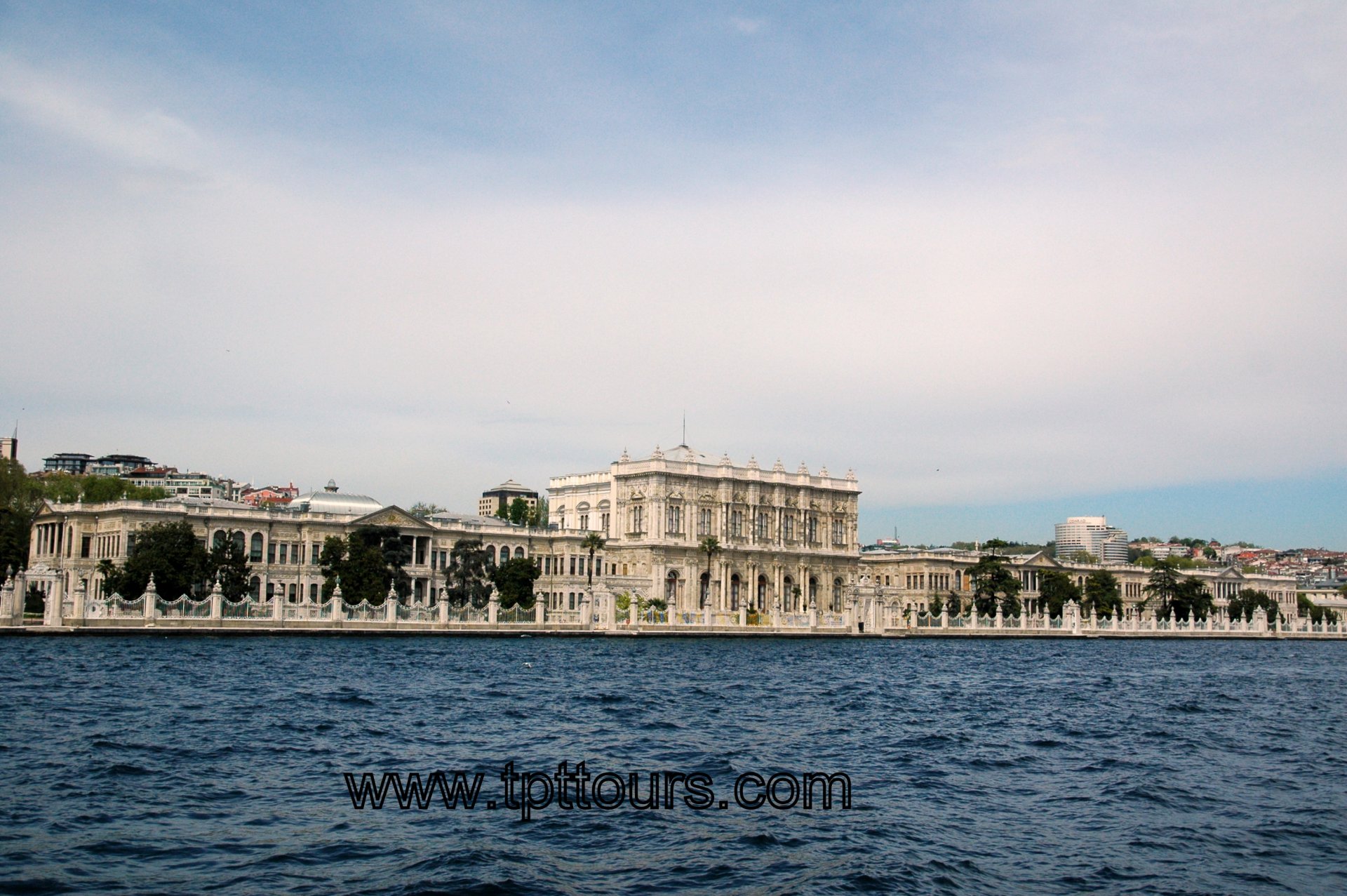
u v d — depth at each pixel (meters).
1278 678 98.31
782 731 52.56
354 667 78.31
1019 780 41.28
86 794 34.69
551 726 51.75
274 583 155.12
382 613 120.06
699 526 189.38
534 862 29.09
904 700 68.25
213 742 44.06
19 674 65.81
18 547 143.88
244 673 70.50
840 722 56.41
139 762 39.66
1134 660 123.44
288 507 173.25
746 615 154.88
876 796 37.72
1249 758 47.47
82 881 26.72
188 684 63.06
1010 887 28.27
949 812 35.78
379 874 27.86
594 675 79.44
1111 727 57.09
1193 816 35.88
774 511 198.12
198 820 32.34
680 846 30.95
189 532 131.00
